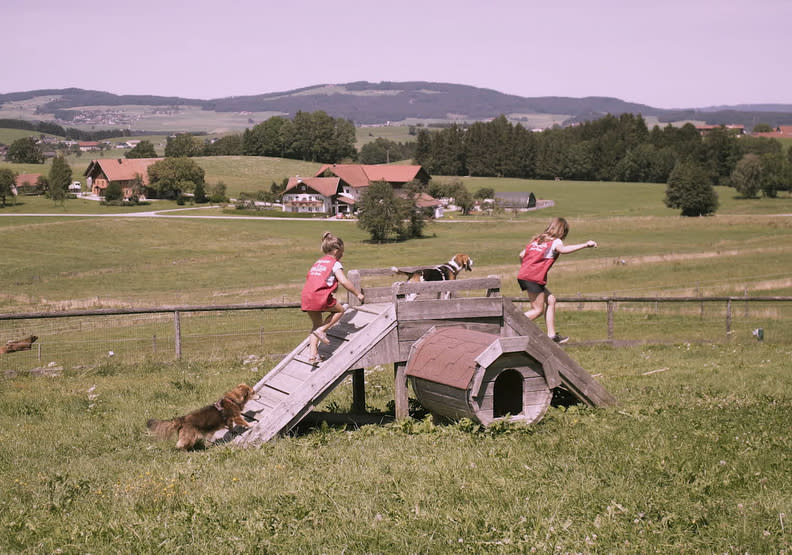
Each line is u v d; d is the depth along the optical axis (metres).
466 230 115.50
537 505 6.29
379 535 5.75
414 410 11.02
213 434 9.13
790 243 73.00
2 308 45.31
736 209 153.50
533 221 127.00
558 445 8.27
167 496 6.79
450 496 6.60
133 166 171.38
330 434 9.63
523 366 9.44
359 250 92.81
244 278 67.19
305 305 9.46
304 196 151.88
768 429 8.92
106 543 5.80
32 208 143.38
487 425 9.17
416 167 169.38
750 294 39.19
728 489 6.68
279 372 10.42
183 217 128.75
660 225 103.62
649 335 25.97
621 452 7.89
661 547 5.45
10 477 7.86
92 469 8.14
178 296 51.72
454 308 10.10
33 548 5.72
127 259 83.25
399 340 9.91
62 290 58.59
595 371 16.22
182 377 15.23
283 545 5.63
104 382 14.60
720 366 16.59
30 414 11.57
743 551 5.36
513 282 47.09
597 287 45.84
